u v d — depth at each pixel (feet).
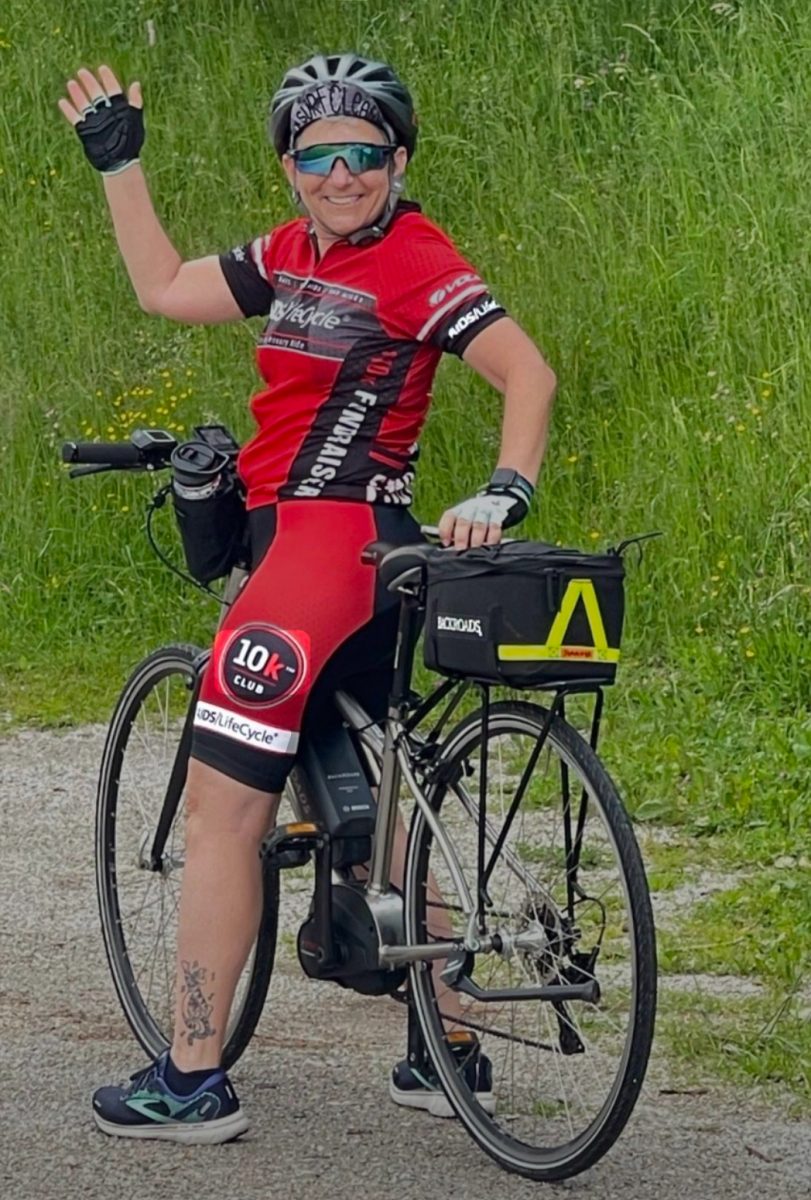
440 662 20.58
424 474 50.37
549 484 49.14
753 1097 24.22
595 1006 23.54
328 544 21.88
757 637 42.42
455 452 50.47
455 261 21.52
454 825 22.21
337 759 22.81
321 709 22.97
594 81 60.34
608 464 49.32
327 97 21.35
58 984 28.86
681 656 43.27
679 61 61.26
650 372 50.88
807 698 41.19
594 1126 20.79
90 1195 20.98
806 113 56.54
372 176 21.44
